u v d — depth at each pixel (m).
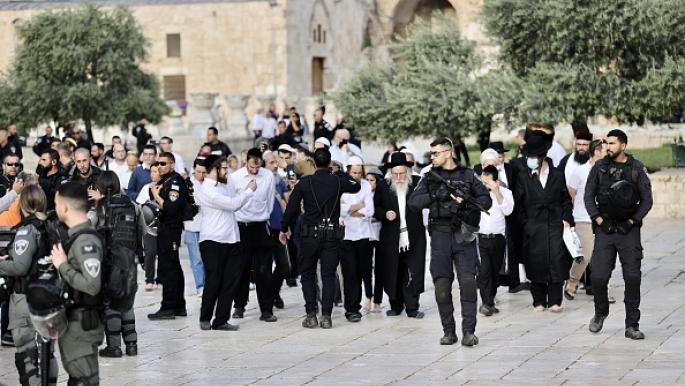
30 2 77.06
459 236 16.77
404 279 19.88
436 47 48.34
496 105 42.34
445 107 44.16
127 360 16.56
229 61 76.06
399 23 88.25
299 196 18.88
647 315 19.12
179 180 20.09
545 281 19.48
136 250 16.14
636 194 16.81
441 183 16.77
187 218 20.11
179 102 72.50
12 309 13.60
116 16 59.41
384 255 19.94
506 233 21.22
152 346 17.62
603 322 18.08
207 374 15.52
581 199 20.61
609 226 16.95
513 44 43.09
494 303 20.17
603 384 14.06
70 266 11.38
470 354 16.31
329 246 18.88
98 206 15.87
